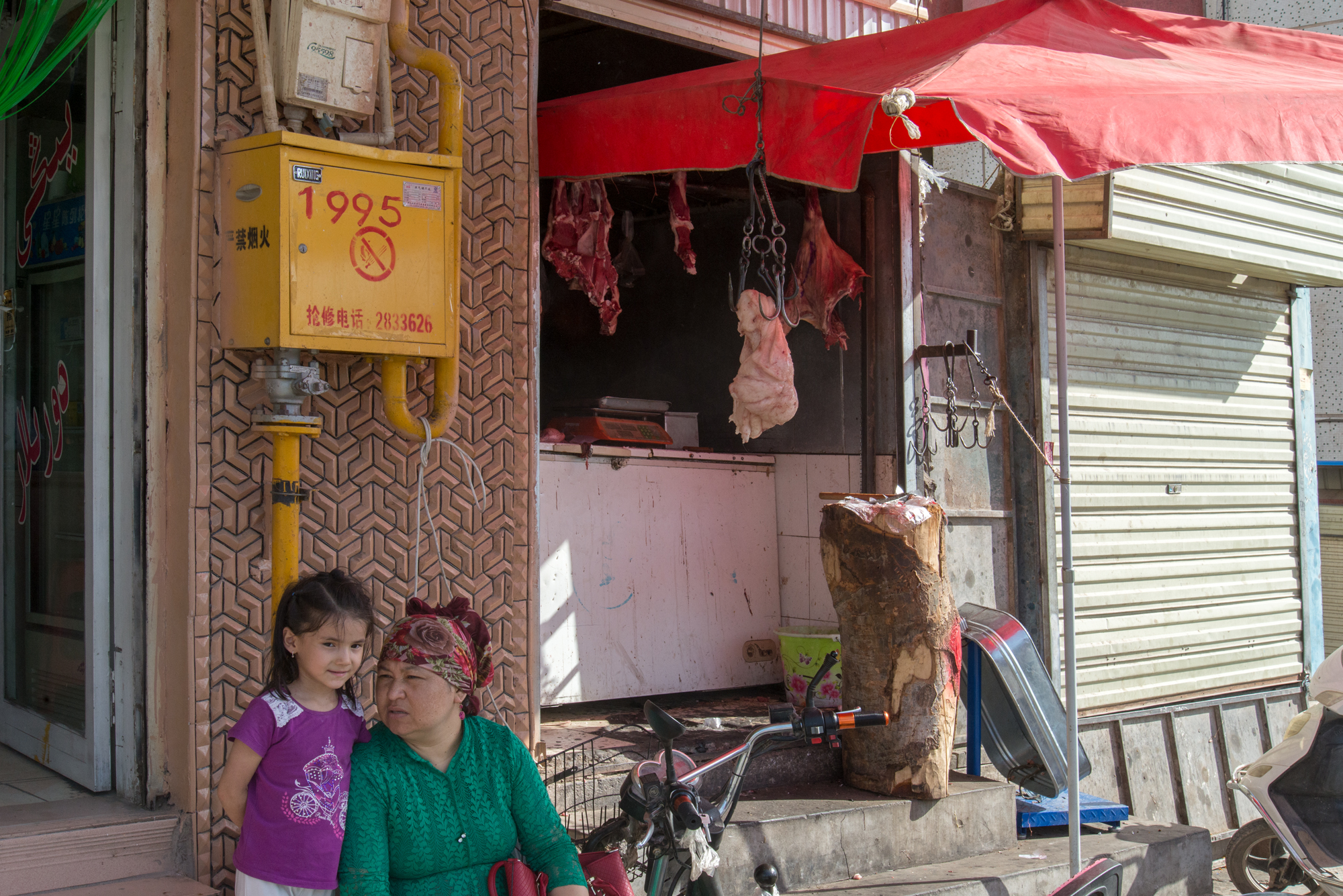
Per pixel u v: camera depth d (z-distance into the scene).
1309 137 3.74
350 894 2.37
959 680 4.95
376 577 3.76
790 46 5.55
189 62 3.40
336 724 2.55
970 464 6.04
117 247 3.55
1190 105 3.63
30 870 3.16
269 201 3.25
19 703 4.23
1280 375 7.64
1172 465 6.98
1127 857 4.90
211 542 3.39
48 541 4.01
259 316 3.29
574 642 5.46
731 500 6.15
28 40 3.27
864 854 4.46
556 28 5.68
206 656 3.38
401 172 3.50
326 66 3.42
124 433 3.52
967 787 4.88
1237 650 7.29
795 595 6.23
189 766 3.36
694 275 6.71
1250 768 4.69
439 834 2.45
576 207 5.17
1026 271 6.25
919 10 6.17
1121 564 6.68
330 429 3.65
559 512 5.46
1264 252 6.84
